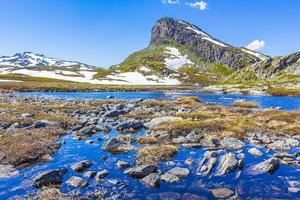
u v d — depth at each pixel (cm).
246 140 2222
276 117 3206
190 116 3209
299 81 13462
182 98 6016
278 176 1455
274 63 19625
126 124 2695
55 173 1418
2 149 1814
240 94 9519
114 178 1438
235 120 2823
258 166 1579
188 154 1850
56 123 2773
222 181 1397
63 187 1323
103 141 2216
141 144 2116
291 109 4609
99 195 1233
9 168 1561
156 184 1348
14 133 2286
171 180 1396
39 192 1266
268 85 13250
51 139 2186
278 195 1237
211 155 1794
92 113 3631
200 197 1220
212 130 2473
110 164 1662
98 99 6488
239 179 1420
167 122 2758
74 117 3278
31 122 2761
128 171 1485
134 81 18625
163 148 1878
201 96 8338
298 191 1275
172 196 1231
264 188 1309
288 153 1870
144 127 2786
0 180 1411
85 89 10944
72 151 1933
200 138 2256
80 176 1465
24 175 1483
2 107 4044
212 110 3994
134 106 4447
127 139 2195
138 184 1365
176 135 2395
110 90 11244
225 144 2062
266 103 6041
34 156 1753
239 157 1762
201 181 1398
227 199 1201
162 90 11888
